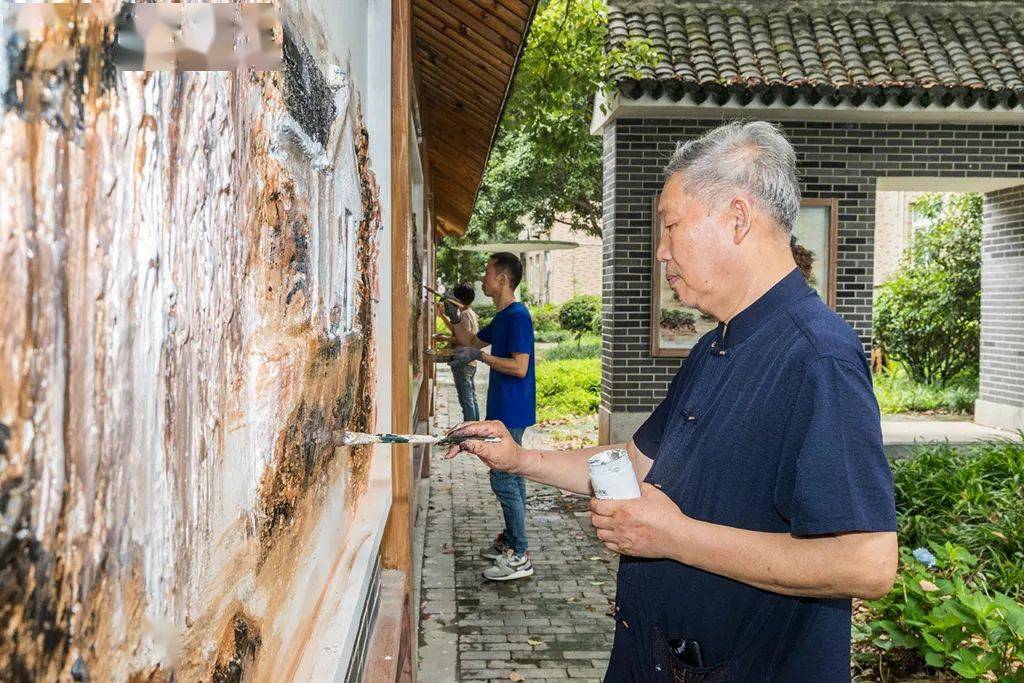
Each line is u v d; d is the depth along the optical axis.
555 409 12.88
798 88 7.54
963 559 4.07
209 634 0.74
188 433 0.67
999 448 6.52
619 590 1.91
